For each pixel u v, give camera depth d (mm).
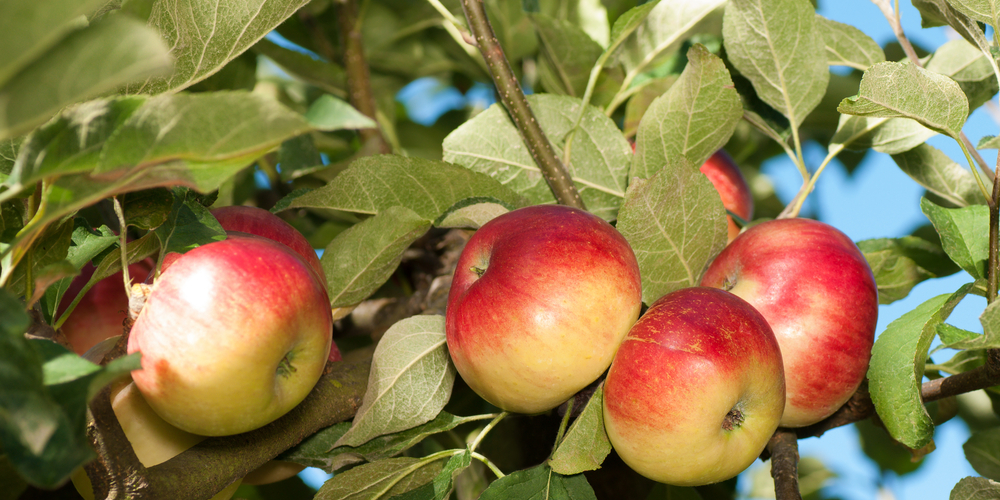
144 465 778
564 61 1009
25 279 773
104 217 938
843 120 923
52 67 673
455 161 909
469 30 901
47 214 710
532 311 789
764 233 849
